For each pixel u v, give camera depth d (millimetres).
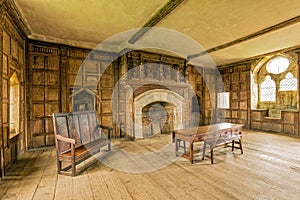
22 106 4004
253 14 3352
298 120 5691
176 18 3496
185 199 2133
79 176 2785
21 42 3949
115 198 2160
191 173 2885
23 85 4082
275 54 6070
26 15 3365
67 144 3145
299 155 3771
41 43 4480
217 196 2195
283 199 2127
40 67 4457
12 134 3574
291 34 4348
